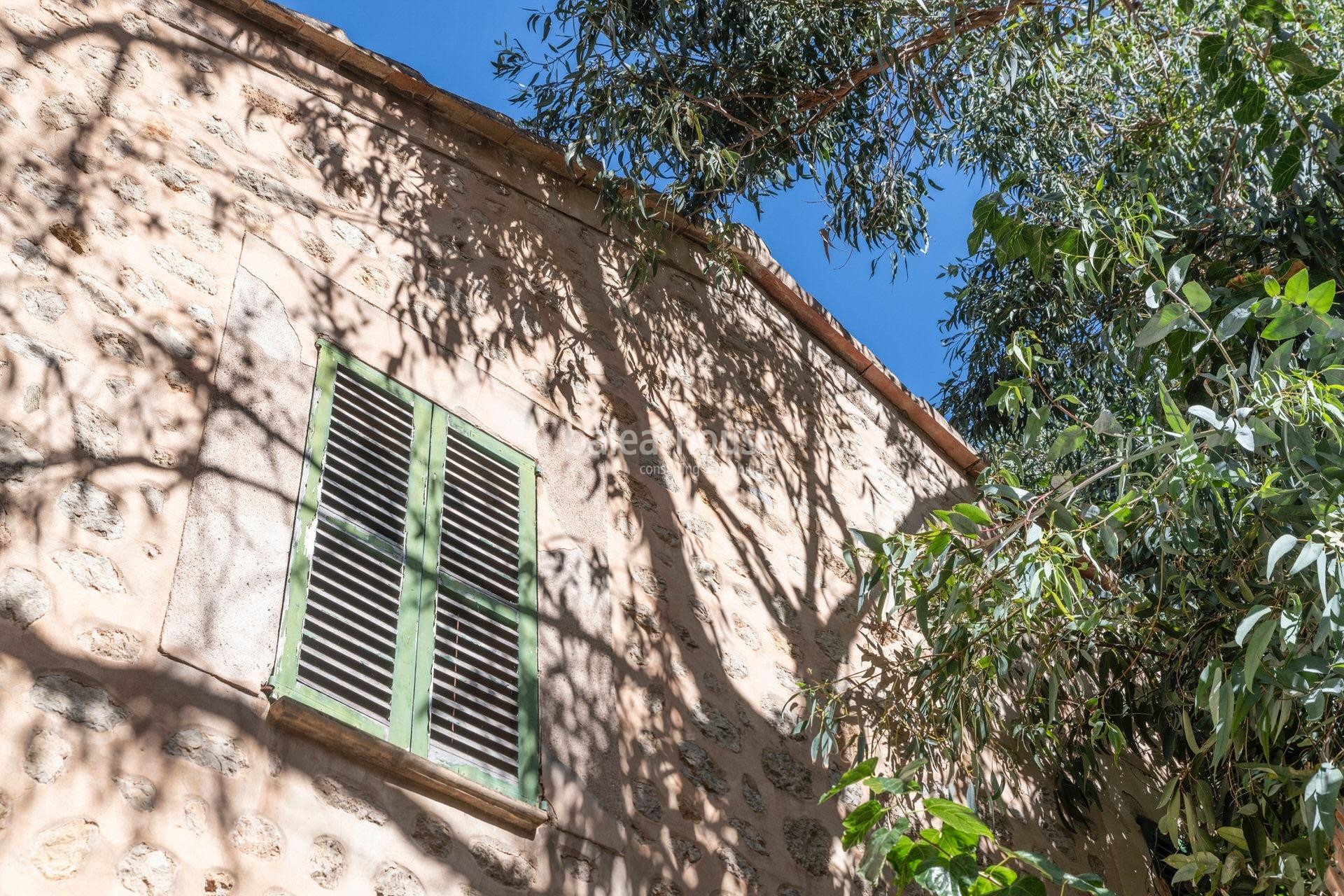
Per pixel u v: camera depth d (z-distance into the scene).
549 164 6.59
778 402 6.91
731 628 5.63
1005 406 4.95
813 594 6.21
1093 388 9.10
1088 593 5.79
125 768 3.34
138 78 4.97
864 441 7.33
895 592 5.32
